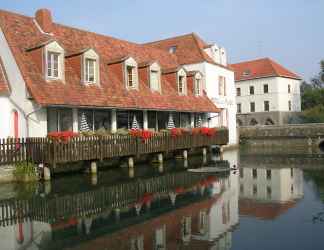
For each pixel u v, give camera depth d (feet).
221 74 119.44
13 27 66.08
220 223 32.32
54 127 64.28
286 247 25.95
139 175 60.44
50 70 63.16
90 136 61.05
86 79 69.41
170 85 94.63
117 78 78.33
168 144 78.79
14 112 60.39
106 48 85.71
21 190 47.96
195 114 102.17
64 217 34.83
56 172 61.98
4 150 52.90
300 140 142.82
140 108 76.28
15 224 32.68
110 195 44.75
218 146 110.32
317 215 34.63
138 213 36.04
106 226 31.76
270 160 84.79
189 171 64.90
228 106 123.34
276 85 200.64
